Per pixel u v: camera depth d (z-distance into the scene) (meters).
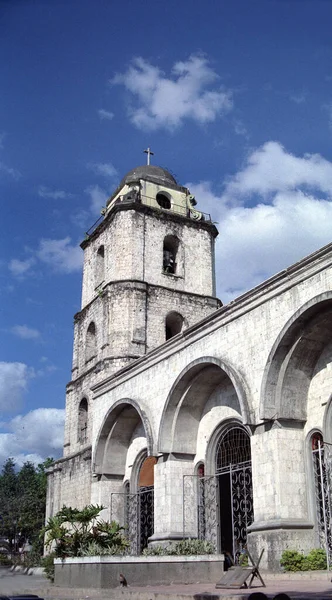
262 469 22.09
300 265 21.81
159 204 46.56
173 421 28.73
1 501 77.69
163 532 27.48
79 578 20.52
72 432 42.78
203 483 28.08
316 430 21.92
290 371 22.36
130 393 32.28
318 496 21.34
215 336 26.06
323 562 19.84
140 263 42.12
